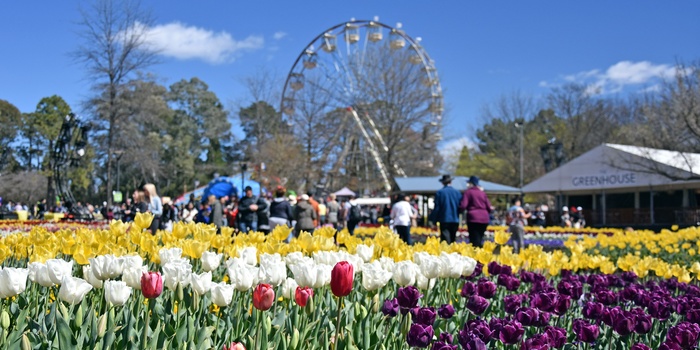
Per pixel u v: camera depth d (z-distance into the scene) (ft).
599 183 127.95
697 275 21.09
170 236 16.66
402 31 164.86
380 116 167.02
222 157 334.65
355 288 14.15
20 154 235.40
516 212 52.44
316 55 170.40
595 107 217.56
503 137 251.19
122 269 10.75
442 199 43.96
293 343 9.53
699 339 11.14
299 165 177.06
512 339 9.78
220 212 55.98
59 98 239.30
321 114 177.99
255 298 9.01
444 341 9.94
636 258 23.30
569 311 15.69
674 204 128.47
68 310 10.62
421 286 14.28
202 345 9.33
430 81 162.91
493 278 19.84
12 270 9.86
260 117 229.25
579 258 23.43
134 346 8.73
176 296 10.14
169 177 282.77
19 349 8.73
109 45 147.43
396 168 167.32
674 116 105.09
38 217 123.13
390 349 10.66
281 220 50.37
